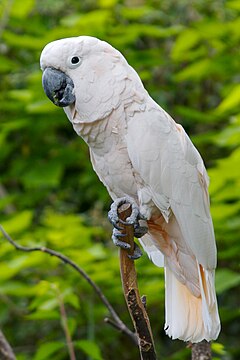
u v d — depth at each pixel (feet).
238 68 45.06
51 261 36.09
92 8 52.03
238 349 45.37
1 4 46.21
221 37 44.55
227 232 36.99
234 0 43.93
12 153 49.44
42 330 46.57
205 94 52.95
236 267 40.73
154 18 52.03
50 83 25.95
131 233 24.35
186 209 26.16
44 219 41.29
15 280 39.27
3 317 41.06
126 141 25.73
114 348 46.21
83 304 38.55
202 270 26.13
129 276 23.84
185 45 44.57
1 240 36.27
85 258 35.73
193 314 25.93
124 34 44.45
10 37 44.09
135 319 23.48
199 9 51.85
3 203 43.62
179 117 50.16
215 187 35.27
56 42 26.20
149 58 45.60
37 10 51.65
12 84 49.11
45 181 44.98
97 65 25.67
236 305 47.01
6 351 22.76
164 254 26.91
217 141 38.22
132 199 26.16
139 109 25.71
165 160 25.84
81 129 26.09
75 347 36.94
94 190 47.01
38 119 44.57
